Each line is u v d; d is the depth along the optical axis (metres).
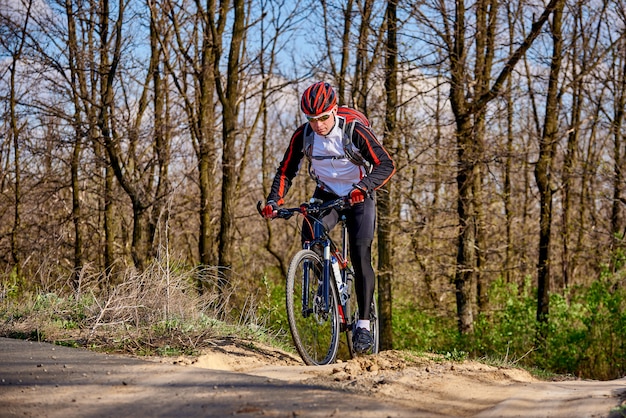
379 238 14.57
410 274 17.14
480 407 3.32
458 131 13.25
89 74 15.39
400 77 13.73
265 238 21.80
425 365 4.52
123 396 3.25
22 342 4.61
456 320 15.09
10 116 14.98
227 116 15.00
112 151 14.72
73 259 16.98
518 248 16.89
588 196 17.78
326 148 4.82
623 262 13.16
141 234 15.22
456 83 12.97
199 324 5.43
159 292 5.54
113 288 5.69
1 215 17.08
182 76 16.00
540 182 14.25
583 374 13.04
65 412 3.02
